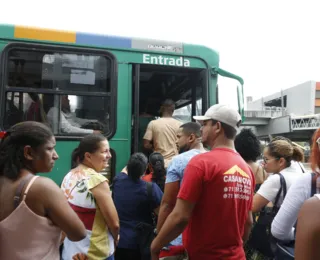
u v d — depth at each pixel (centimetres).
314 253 119
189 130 289
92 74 417
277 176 294
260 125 3788
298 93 4906
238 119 218
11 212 154
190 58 469
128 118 427
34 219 154
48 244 160
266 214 298
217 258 195
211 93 471
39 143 168
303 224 124
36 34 398
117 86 426
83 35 418
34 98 390
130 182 338
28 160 167
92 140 271
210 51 479
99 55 422
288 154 303
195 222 201
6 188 159
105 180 259
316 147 162
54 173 389
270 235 283
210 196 195
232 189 197
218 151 210
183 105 532
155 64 449
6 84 380
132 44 441
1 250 153
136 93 436
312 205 124
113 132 417
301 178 207
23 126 170
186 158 260
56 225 164
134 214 332
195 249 200
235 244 201
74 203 253
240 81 477
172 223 194
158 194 336
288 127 3331
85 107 410
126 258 328
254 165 363
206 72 472
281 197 289
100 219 256
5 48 383
